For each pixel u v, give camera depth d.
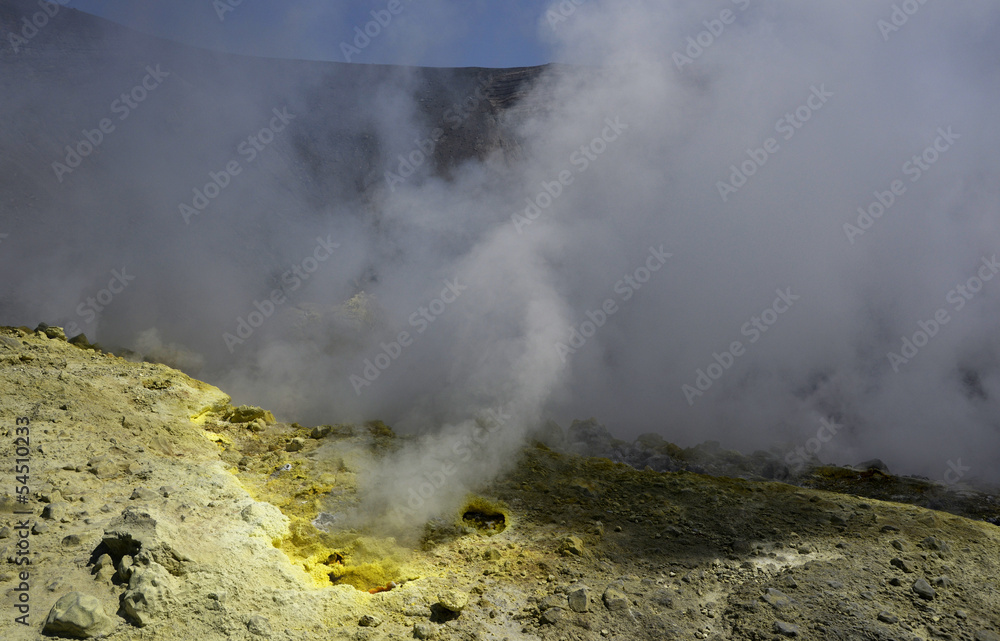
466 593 5.16
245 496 6.16
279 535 5.71
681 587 5.34
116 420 7.17
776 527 6.41
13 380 7.42
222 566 4.89
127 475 6.16
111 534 4.72
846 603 4.98
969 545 6.00
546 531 6.32
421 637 4.54
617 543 6.10
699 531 6.35
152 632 4.16
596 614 4.91
